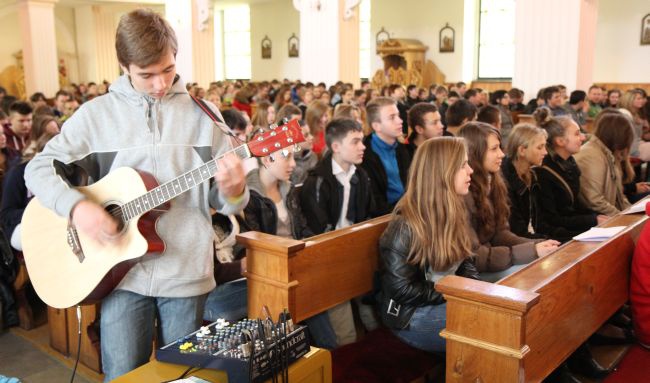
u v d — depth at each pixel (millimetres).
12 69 22938
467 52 17766
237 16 24453
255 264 2484
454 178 2600
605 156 4359
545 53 8891
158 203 1852
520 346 1857
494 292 1892
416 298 2625
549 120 4129
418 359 2801
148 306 1956
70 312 3289
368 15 20266
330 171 3297
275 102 10492
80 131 1891
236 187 1825
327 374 1961
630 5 14727
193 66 14836
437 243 2594
